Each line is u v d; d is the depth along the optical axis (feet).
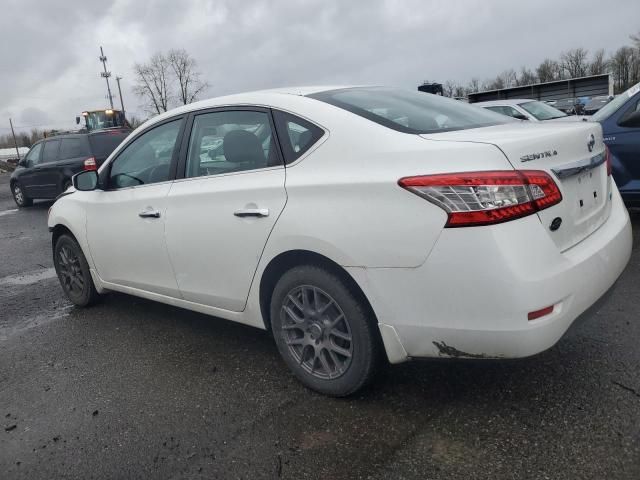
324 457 8.29
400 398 9.62
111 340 13.78
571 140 8.92
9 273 22.88
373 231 8.38
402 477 7.69
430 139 8.49
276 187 9.68
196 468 8.33
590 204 9.34
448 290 7.87
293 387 10.47
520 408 9.00
